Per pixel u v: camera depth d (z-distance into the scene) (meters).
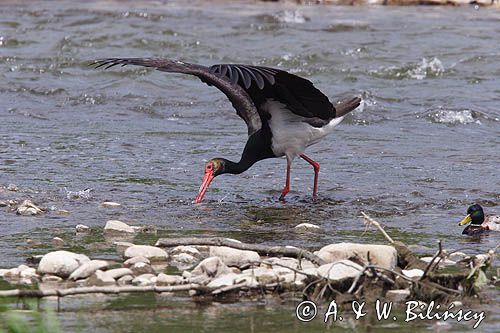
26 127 18.58
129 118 19.75
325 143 17.52
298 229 11.95
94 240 11.15
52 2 32.62
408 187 14.45
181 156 16.48
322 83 22.42
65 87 22.08
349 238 11.49
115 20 29.03
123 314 8.44
